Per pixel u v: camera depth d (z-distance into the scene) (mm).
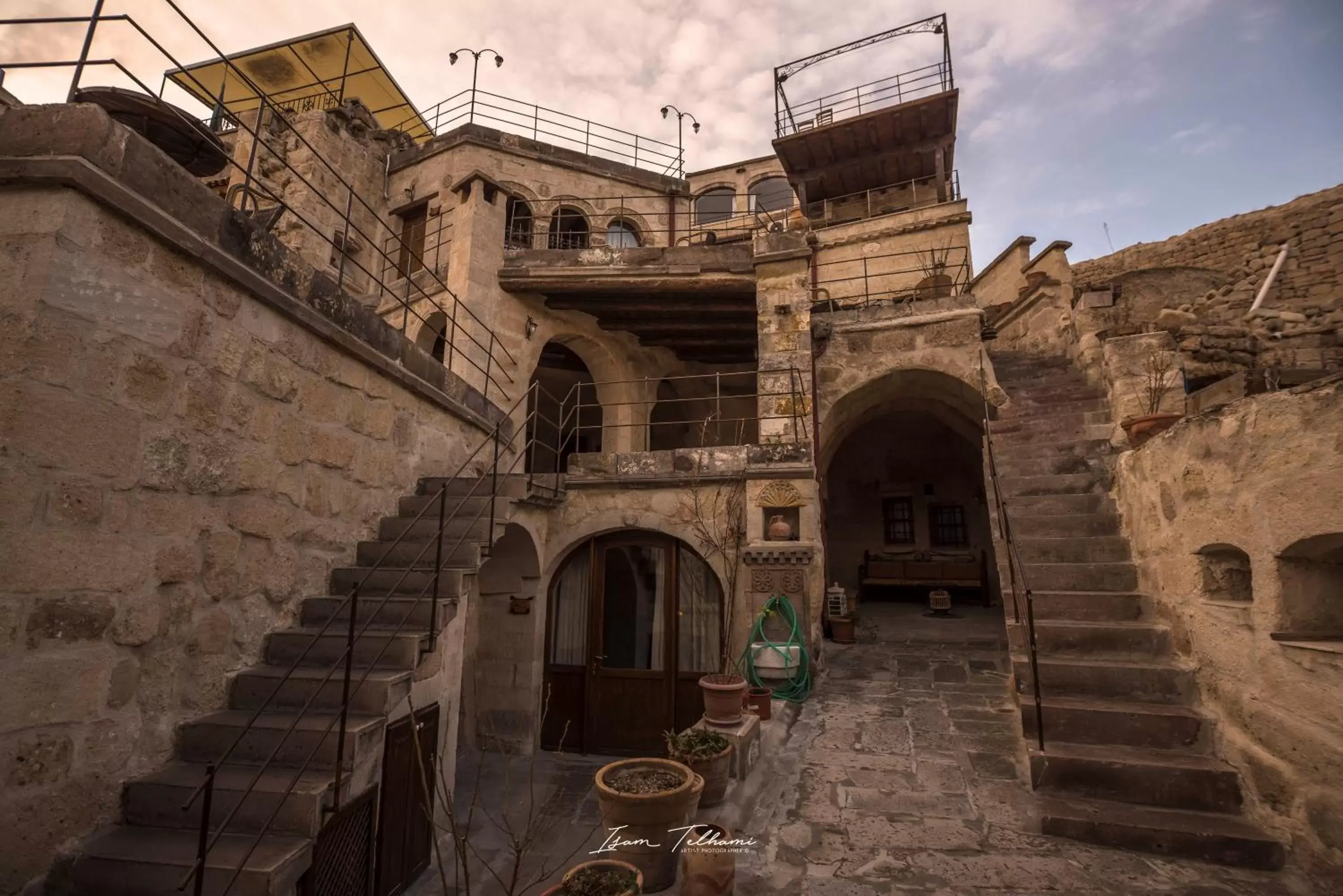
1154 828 3314
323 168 11391
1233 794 3482
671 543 7621
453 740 4848
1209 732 3812
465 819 5508
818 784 4219
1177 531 4309
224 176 11711
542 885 4242
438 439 5949
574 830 5312
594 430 12273
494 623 7715
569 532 7742
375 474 4973
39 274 2635
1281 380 7402
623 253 8945
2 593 2479
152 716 3133
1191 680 4082
